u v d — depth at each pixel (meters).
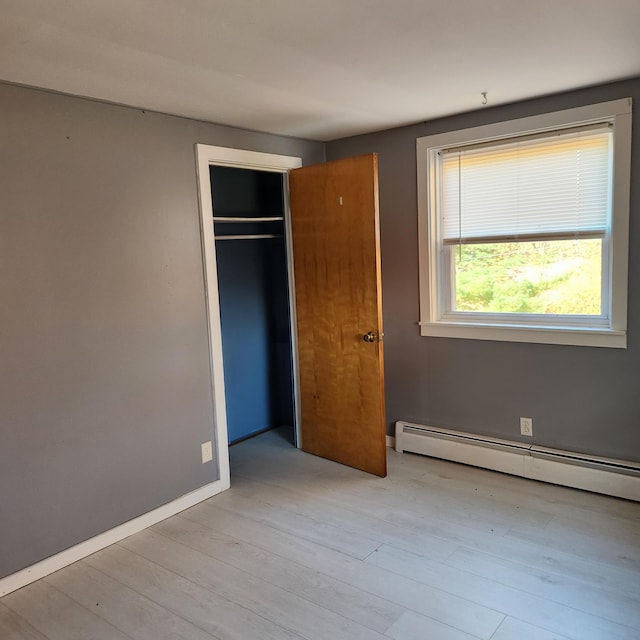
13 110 2.35
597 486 3.04
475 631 2.04
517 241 3.28
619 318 2.92
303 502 3.14
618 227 2.85
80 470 2.65
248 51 2.07
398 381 3.86
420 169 3.53
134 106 2.77
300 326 3.78
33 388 2.46
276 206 4.30
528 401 3.30
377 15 1.79
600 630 2.02
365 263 3.28
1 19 1.71
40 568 2.52
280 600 2.28
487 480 3.30
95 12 1.67
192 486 3.18
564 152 3.06
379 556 2.56
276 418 4.57
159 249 2.94
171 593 2.36
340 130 3.61
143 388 2.90
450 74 2.49
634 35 2.07
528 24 1.93
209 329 3.22
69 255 2.55
